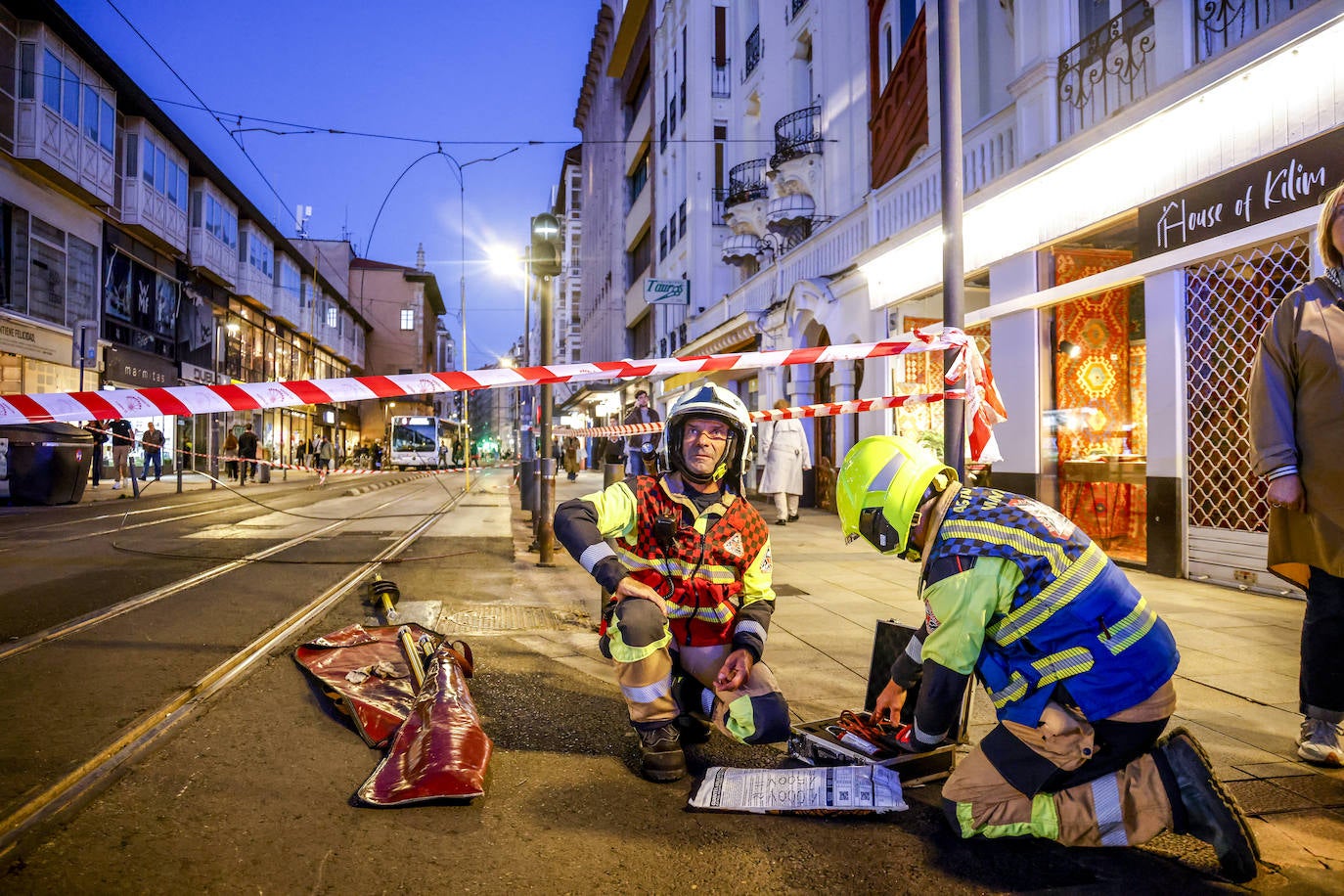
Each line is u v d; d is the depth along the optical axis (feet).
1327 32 16.39
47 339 63.31
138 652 12.77
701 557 8.98
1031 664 6.82
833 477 43.06
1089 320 25.20
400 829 7.23
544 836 7.22
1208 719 10.17
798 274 48.42
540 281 23.98
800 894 6.39
